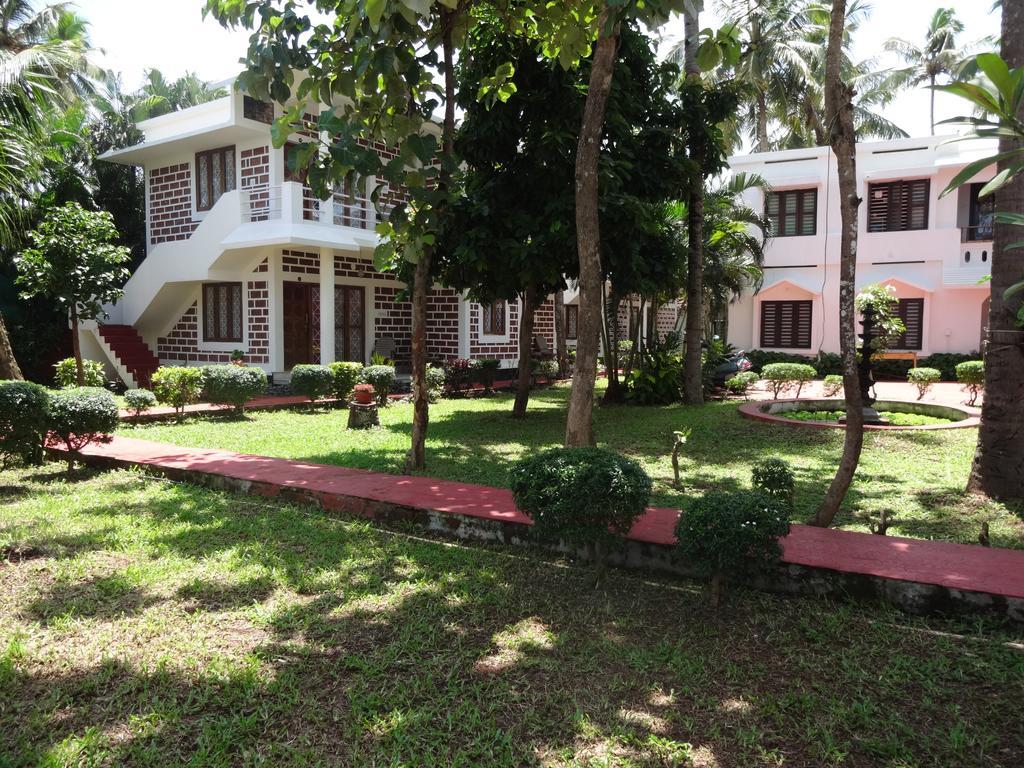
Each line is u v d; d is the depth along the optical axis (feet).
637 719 9.36
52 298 46.21
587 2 19.52
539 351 66.28
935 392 51.78
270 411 41.86
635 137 33.73
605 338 47.19
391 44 17.87
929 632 11.59
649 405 45.55
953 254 64.49
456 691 9.96
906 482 22.79
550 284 35.70
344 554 15.55
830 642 11.38
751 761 8.52
